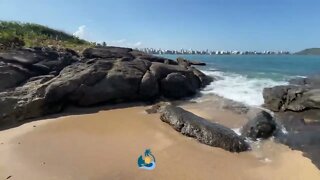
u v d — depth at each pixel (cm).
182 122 1662
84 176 1147
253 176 1183
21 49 2627
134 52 3394
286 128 1719
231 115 1989
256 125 1605
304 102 1991
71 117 1958
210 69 4591
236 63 6388
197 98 2566
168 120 1769
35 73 2359
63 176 1145
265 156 1370
